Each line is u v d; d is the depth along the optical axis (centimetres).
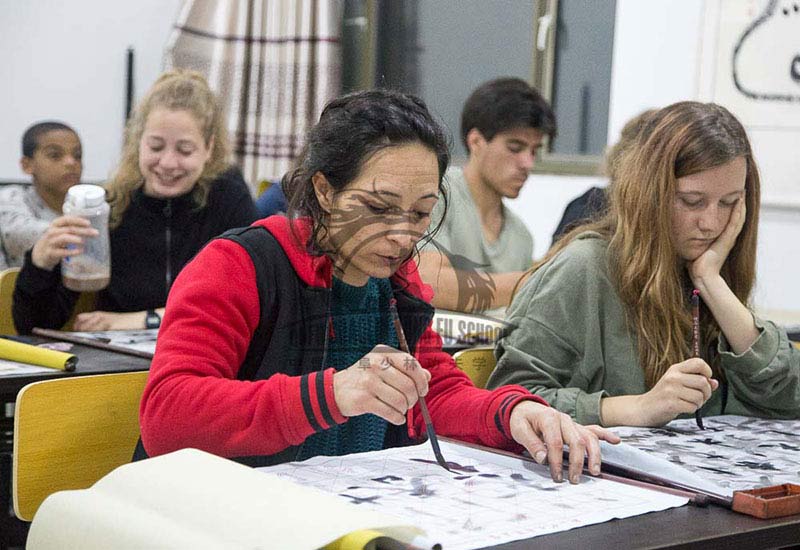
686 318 168
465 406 134
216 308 126
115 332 232
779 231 340
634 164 167
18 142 429
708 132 163
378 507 100
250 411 115
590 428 125
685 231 166
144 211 261
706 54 353
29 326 238
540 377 164
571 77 409
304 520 84
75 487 147
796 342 226
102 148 448
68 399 146
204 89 266
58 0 433
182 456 102
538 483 112
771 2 337
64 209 238
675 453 133
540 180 405
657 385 152
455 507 102
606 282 168
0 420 183
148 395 121
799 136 334
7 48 425
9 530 170
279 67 449
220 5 449
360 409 112
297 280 132
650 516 102
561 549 90
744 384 168
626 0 377
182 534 84
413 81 457
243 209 273
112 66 448
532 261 304
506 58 426
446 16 445
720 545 96
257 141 454
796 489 109
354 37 461
